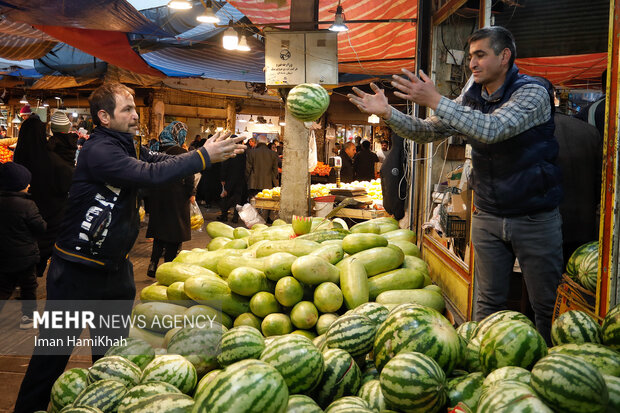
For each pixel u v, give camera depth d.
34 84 15.91
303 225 3.64
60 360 2.86
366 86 13.97
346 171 13.45
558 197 2.95
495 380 1.66
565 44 5.46
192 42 9.53
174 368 2.04
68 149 6.21
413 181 6.39
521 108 2.73
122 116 2.80
